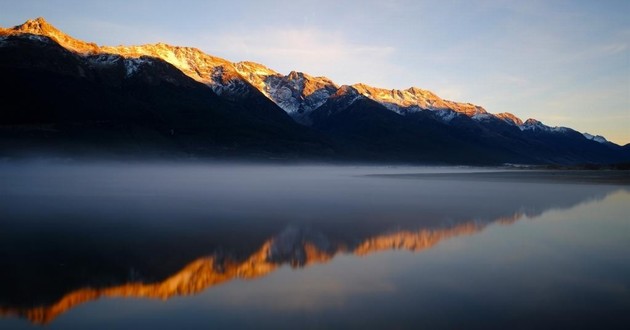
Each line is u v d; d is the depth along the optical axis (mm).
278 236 27359
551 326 13023
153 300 15742
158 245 24625
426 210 39969
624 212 37906
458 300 15375
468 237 26922
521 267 19672
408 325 13242
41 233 27922
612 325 13039
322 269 19734
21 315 14352
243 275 18828
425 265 20234
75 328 13328
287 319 13844
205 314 14375
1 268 19734
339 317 13930
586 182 84688
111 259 21406
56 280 18031
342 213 38000
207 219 34375
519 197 52312
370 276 18547
